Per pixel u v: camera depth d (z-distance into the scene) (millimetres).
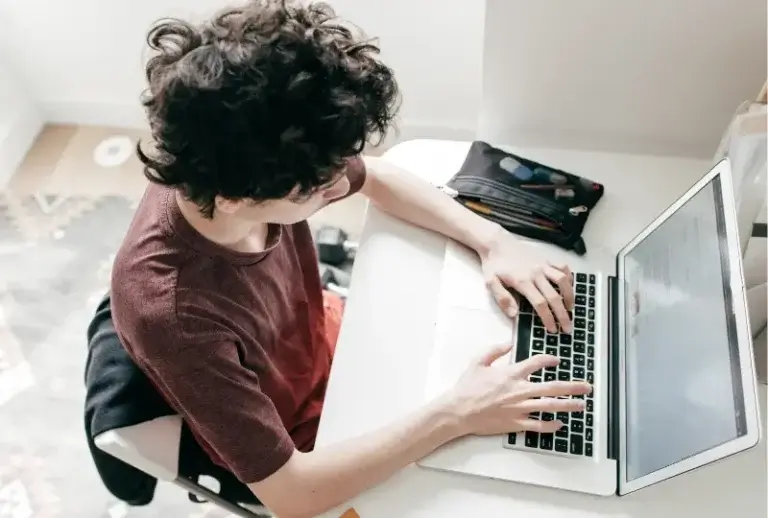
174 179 734
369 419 924
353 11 1724
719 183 864
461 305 1017
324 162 726
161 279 794
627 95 1132
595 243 1076
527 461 880
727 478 869
